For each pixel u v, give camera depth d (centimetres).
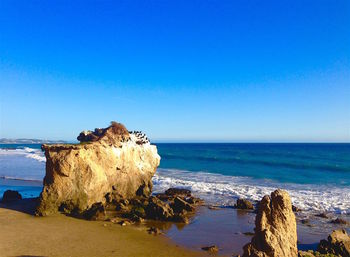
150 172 4275
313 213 3259
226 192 4472
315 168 7819
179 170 7631
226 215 3250
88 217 2928
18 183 5125
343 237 2189
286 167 8119
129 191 3928
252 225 2892
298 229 2736
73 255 2023
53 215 2967
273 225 1588
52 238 2342
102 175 3425
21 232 2450
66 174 3039
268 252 1473
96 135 3994
